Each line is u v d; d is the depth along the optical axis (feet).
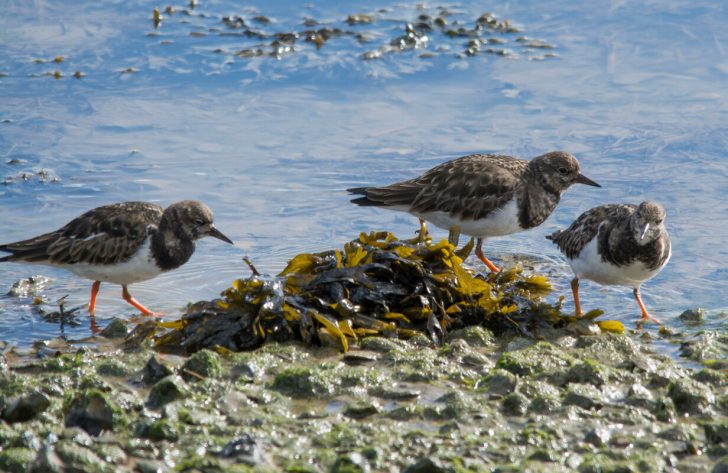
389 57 66.23
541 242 48.34
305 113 59.88
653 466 24.48
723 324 37.76
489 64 65.51
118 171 53.06
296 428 26.76
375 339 33.78
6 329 38.32
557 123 57.93
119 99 61.31
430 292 36.04
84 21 72.43
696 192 50.08
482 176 44.42
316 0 75.92
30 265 45.50
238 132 57.67
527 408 27.94
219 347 33.14
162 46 68.28
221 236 41.42
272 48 67.51
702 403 28.17
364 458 24.48
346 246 37.91
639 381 30.58
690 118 57.82
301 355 32.83
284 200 50.93
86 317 39.99
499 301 36.40
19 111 59.41
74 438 25.31
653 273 37.99
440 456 24.44
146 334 35.22
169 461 24.70
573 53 66.85
